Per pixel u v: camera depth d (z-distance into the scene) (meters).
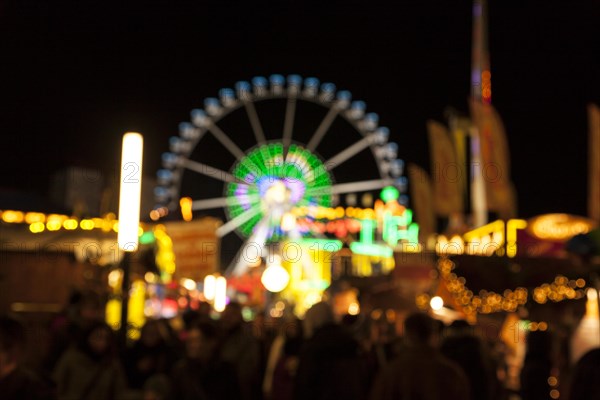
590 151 15.70
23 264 11.11
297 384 6.96
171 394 6.77
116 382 6.77
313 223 36.84
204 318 7.23
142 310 15.12
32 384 4.68
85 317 7.32
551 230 14.12
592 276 9.61
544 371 8.17
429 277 11.82
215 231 12.91
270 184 36.44
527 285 9.71
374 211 37.47
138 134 7.76
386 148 39.94
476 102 17.05
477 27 24.95
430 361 5.84
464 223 19.69
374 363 9.03
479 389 7.35
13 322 4.69
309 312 7.18
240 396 6.99
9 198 15.02
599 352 5.46
